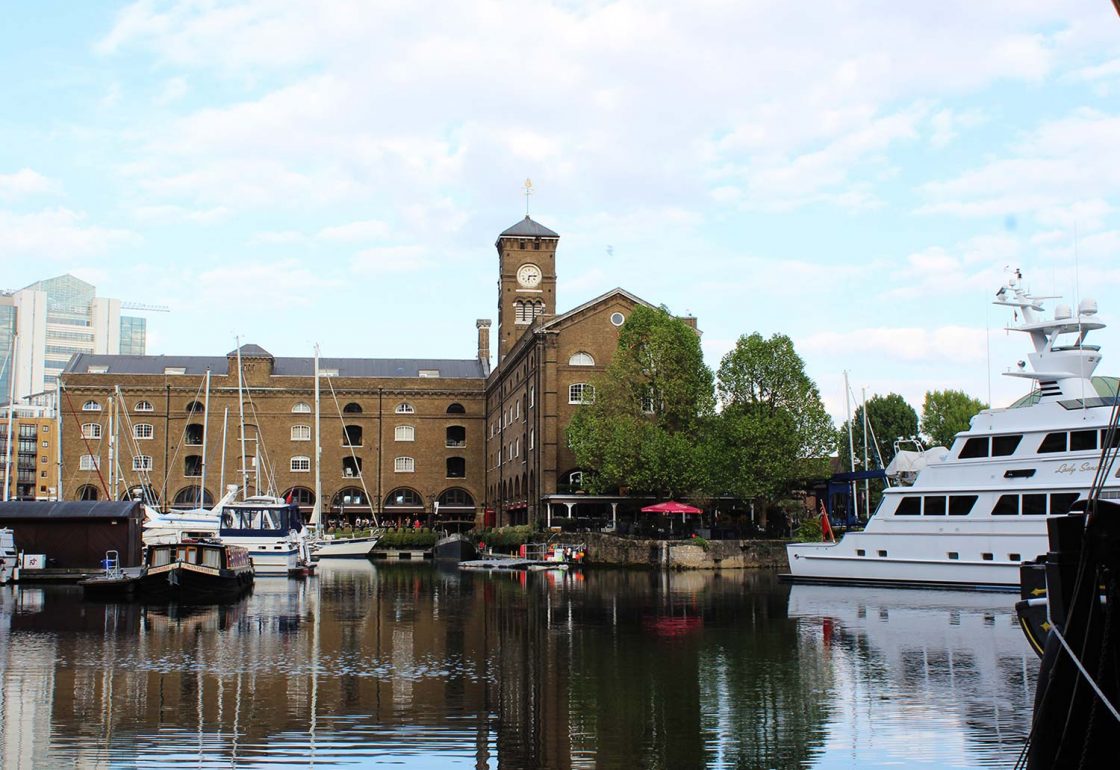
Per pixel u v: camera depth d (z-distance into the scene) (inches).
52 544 2305.6
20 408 6993.1
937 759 699.4
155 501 4355.3
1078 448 1584.6
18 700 872.9
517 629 1327.5
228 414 4677.7
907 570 1809.8
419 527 4365.2
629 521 3132.4
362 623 1408.7
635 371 3041.3
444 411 4800.7
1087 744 557.3
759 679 963.3
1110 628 557.9
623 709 843.4
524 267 4434.1
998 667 1017.5
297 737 756.0
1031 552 1628.9
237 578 1828.2
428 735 763.4
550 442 3376.0
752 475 2783.0
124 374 4640.8
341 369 4970.5
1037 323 1649.9
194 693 904.9
